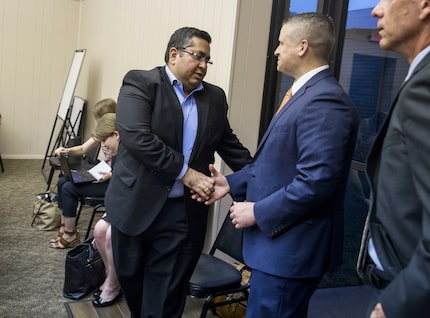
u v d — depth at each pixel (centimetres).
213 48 297
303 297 168
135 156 189
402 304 89
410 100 95
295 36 164
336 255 171
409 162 99
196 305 278
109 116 342
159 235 204
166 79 198
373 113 278
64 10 695
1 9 660
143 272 216
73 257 283
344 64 266
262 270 164
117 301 279
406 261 102
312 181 150
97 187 357
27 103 695
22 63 683
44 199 415
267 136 169
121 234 205
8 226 406
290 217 157
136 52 460
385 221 106
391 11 109
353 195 296
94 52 625
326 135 151
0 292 286
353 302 292
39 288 295
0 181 561
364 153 285
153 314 208
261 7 277
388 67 272
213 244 270
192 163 202
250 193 173
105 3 576
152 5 418
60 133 620
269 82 286
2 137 688
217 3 295
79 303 277
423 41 107
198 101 204
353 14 263
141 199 196
